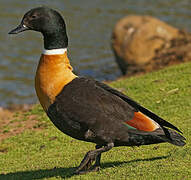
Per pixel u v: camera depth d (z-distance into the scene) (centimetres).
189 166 820
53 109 811
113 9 4478
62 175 882
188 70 1744
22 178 925
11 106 2158
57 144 1258
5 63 2988
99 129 791
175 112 1331
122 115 800
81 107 789
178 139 817
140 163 887
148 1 4800
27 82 2658
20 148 1277
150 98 1503
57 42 826
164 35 2405
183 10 4328
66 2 4812
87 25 3925
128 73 2375
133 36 2406
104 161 974
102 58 3062
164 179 766
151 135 798
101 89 816
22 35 3675
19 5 4638
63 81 812
